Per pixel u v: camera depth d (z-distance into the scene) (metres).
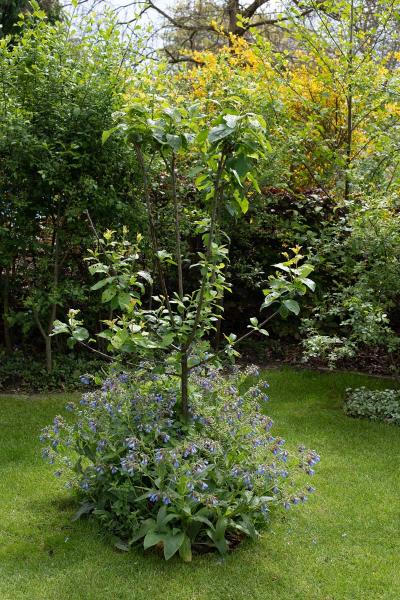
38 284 6.62
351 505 3.98
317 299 7.49
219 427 3.66
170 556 3.20
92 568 3.23
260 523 3.65
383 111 7.40
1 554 3.35
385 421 5.53
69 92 6.23
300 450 3.59
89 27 6.57
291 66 8.95
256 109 6.83
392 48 9.30
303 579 3.21
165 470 3.32
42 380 6.40
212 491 3.42
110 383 3.73
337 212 7.42
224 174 3.58
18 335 7.22
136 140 3.48
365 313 5.51
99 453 3.64
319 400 6.14
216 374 4.04
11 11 10.25
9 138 5.82
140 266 7.16
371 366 7.25
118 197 6.54
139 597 3.03
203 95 7.66
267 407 5.91
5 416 5.47
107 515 3.57
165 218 6.90
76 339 3.57
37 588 3.06
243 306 8.02
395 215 5.85
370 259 5.74
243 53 8.59
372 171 6.63
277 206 7.57
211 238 3.47
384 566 3.33
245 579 3.19
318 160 7.84
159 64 6.39
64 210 6.43
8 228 6.30
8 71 6.10
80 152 6.29
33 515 3.75
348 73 7.38
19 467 4.40
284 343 8.02
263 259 7.79
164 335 3.59
